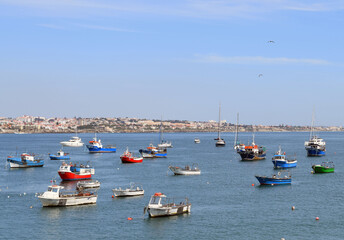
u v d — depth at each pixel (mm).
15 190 132250
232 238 84188
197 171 170000
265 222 94562
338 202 114250
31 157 197625
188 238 84125
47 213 100625
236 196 121750
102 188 134625
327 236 85500
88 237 84375
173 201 109812
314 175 165875
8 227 90250
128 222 93625
